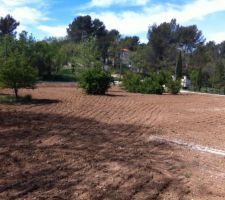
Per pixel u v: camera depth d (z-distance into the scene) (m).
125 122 12.16
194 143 9.60
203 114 15.55
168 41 81.88
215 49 95.94
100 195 5.59
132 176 6.56
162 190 6.04
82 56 41.25
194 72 53.78
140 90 27.62
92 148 8.28
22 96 17.88
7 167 6.58
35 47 41.97
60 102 16.56
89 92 22.47
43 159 7.18
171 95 27.16
